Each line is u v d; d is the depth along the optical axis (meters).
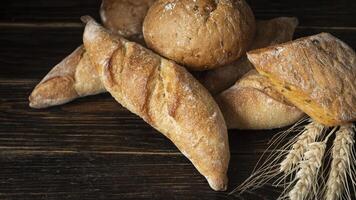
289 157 0.63
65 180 0.65
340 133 0.65
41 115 0.71
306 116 0.69
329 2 0.87
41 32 0.81
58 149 0.68
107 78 0.67
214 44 0.68
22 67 0.76
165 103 0.65
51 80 0.70
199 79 0.70
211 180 0.63
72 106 0.72
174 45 0.68
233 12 0.68
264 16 0.84
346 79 0.66
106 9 0.77
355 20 0.84
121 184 0.64
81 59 0.72
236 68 0.71
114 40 0.68
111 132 0.69
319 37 0.68
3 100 0.72
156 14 0.69
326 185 0.62
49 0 0.86
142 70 0.66
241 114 0.68
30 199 0.63
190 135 0.64
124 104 0.68
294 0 0.87
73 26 0.82
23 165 0.66
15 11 0.84
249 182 0.65
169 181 0.65
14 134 0.69
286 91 0.67
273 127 0.69
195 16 0.67
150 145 0.68
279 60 0.66
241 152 0.68
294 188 0.60
